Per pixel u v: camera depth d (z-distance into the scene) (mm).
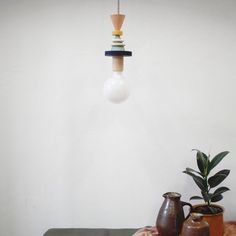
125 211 1872
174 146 1841
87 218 1883
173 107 1828
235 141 1839
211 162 1616
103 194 1870
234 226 1710
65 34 1812
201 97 1823
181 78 1817
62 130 1851
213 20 1792
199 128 1834
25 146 1861
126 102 1832
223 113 1829
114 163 1856
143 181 1859
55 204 1881
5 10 1803
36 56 1823
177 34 1801
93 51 1815
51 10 1802
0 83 1838
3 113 1851
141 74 1818
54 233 1748
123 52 1309
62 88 1834
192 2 1788
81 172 1864
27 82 1836
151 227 1740
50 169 1867
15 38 1817
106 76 1822
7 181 1879
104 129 1845
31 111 1848
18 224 1896
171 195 1530
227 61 1810
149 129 1839
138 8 1793
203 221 1373
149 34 1803
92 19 1804
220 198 1625
